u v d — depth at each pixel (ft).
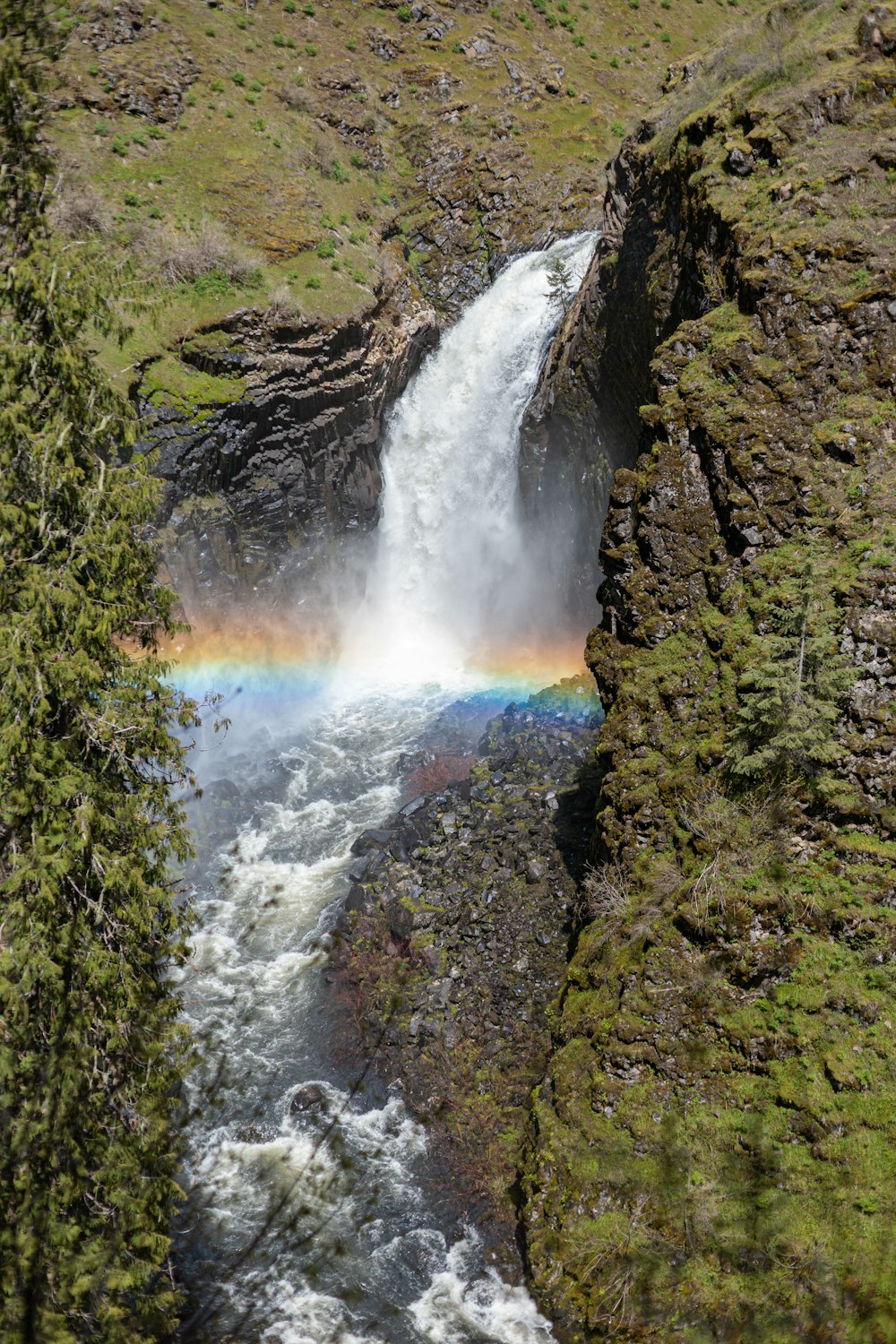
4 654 38.09
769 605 55.06
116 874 40.63
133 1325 40.98
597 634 62.49
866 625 52.29
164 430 101.24
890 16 74.79
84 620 40.19
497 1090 55.83
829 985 47.09
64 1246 37.70
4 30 41.98
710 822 52.03
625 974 51.01
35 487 40.34
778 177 71.15
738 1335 40.70
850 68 73.77
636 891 53.57
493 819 71.77
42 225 41.96
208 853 83.46
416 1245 50.62
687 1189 44.93
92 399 42.19
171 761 46.03
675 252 82.07
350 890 74.54
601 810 57.98
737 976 48.26
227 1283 49.47
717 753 53.21
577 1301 44.98
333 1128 57.36
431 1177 53.78
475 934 63.31
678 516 60.23
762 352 62.49
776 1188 43.62
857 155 68.33
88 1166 39.58
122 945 41.91
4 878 40.19
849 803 50.01
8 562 39.78
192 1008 66.59
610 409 99.45
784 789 51.24
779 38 86.53
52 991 39.47
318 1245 51.34
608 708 60.64
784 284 63.31
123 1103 41.45
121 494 41.91
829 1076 45.03
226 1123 58.34
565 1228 46.65
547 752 77.36
